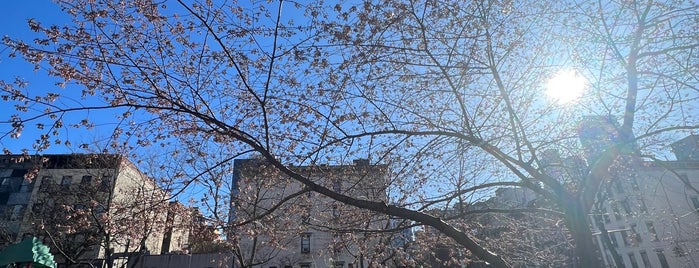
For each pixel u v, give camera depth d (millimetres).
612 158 7438
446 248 13711
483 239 12281
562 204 7539
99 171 21797
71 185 25891
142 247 22594
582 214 7227
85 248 25484
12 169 40094
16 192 38625
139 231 9789
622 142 7461
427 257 15086
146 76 6789
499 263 6605
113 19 6664
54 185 28375
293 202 10547
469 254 12141
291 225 11859
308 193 10422
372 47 7344
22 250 12789
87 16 6457
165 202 8867
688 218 19578
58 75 6621
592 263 6867
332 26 6863
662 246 32469
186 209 9695
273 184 10688
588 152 8852
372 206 7020
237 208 11734
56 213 23062
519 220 12250
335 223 10406
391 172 9523
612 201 15977
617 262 14117
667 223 19219
